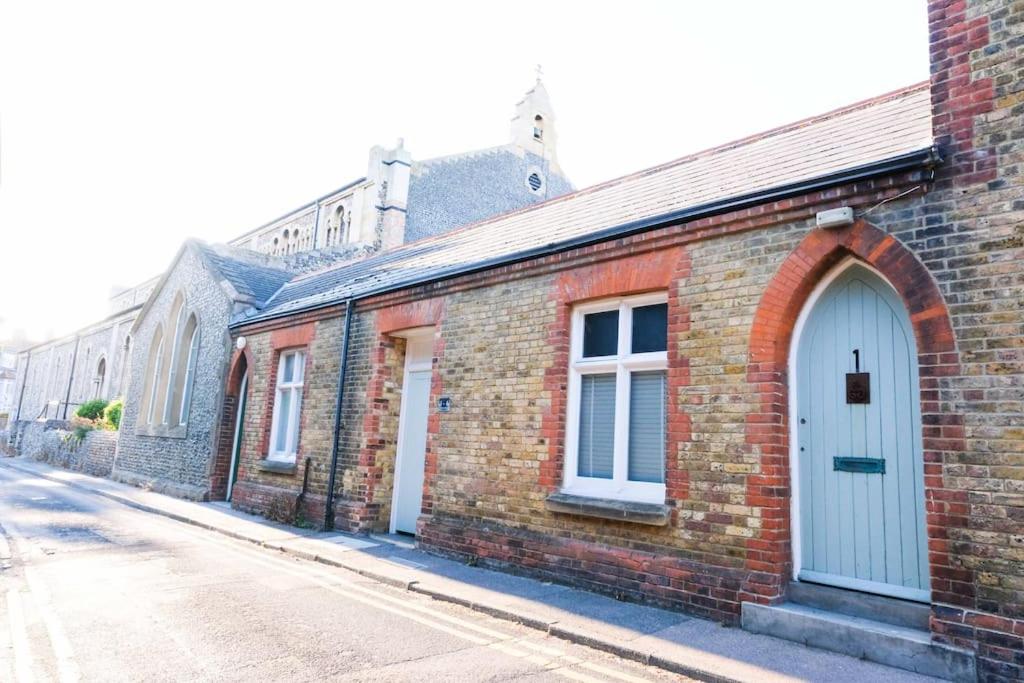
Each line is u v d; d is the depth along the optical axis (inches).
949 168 202.7
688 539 245.3
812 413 235.1
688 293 264.2
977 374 187.2
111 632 215.0
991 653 172.4
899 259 207.8
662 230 275.6
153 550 363.3
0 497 597.0
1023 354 180.1
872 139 255.6
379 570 309.7
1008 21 199.3
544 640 217.9
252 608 249.0
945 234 200.1
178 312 773.9
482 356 351.3
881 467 217.3
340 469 437.4
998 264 188.5
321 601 263.0
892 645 188.4
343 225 1049.5
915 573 205.0
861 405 224.8
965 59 206.1
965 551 181.8
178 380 723.4
